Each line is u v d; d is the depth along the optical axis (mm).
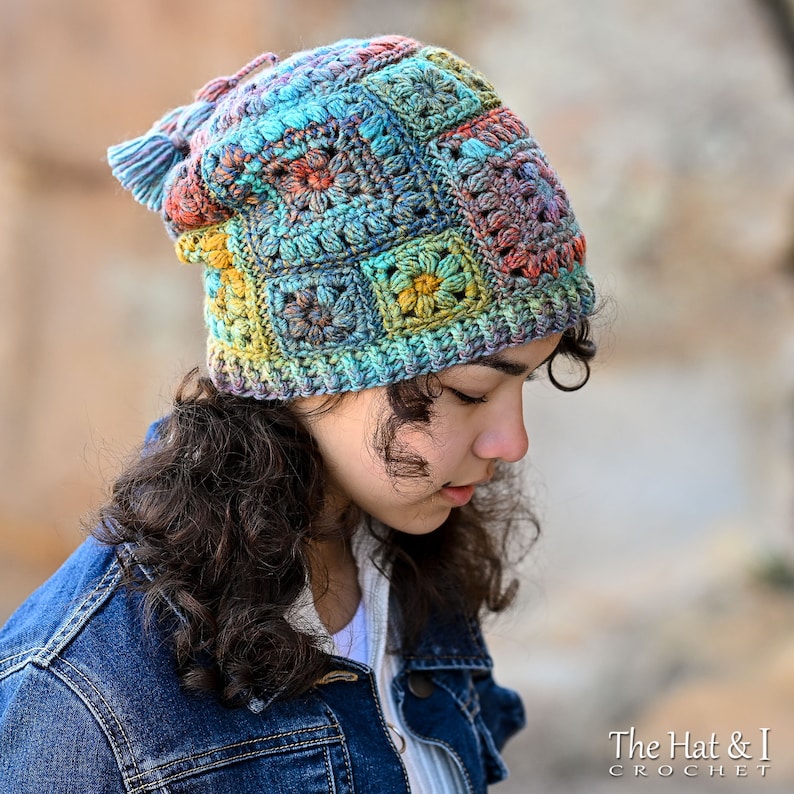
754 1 4695
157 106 5805
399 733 1347
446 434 1168
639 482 6582
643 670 4238
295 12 6672
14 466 5297
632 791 3428
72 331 5508
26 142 5434
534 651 4520
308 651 1168
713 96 8391
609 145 8633
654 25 8688
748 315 7918
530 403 7859
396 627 1428
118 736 1064
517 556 2066
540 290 1137
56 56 5480
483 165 1116
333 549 1359
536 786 3529
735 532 5590
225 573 1154
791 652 4184
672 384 7836
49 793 1038
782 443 6309
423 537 1466
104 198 5660
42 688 1069
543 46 8883
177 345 5660
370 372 1130
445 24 8500
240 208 1136
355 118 1094
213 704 1128
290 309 1126
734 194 8156
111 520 1194
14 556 5195
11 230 5410
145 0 5695
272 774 1140
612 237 8438
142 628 1123
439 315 1120
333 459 1221
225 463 1207
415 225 1108
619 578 5293
